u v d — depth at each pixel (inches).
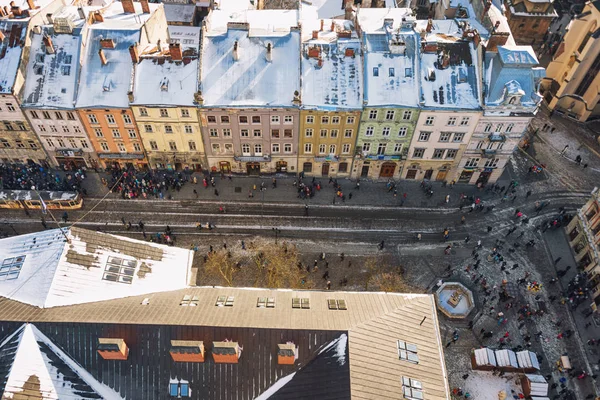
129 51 2751.0
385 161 3075.8
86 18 2854.3
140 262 1833.2
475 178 3154.5
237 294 1833.2
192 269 2245.3
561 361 2331.4
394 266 2723.9
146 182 3038.9
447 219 2974.9
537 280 2689.5
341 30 2942.9
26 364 1456.7
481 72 2716.5
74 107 2743.6
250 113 2763.3
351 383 1429.6
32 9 2876.5
